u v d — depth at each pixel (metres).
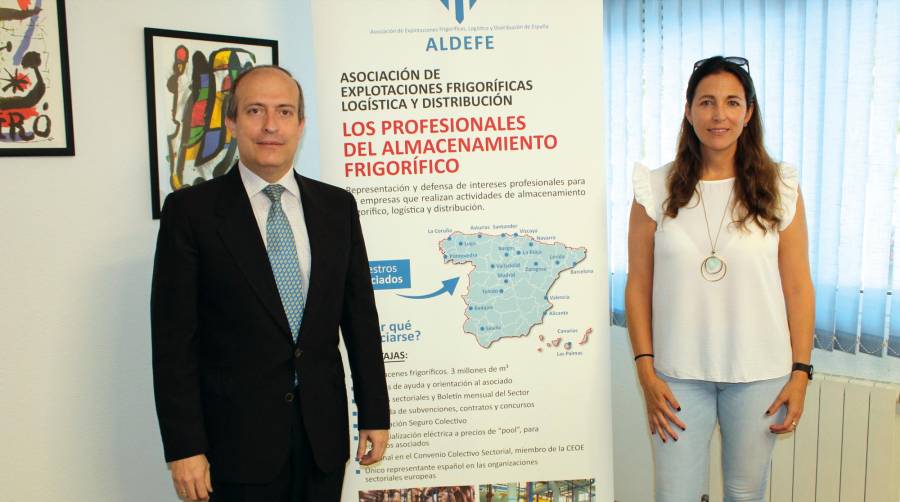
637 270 2.00
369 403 1.79
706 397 1.93
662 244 1.91
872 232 2.34
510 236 2.10
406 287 2.10
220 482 1.60
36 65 1.89
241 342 1.56
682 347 1.88
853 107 2.34
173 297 1.52
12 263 1.91
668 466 1.97
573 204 2.10
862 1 2.29
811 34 2.44
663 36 2.87
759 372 1.84
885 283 2.33
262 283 1.55
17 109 1.87
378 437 1.80
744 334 1.83
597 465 2.16
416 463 2.14
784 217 1.85
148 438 2.18
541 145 2.08
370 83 2.04
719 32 2.70
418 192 2.08
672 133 2.88
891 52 2.24
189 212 1.54
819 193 2.46
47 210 1.95
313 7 2.03
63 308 1.99
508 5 2.04
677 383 1.92
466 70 2.05
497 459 2.15
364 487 2.15
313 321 1.62
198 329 1.58
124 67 2.05
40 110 1.91
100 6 2.00
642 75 2.96
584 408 2.15
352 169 2.07
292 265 1.62
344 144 2.06
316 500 1.67
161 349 1.52
